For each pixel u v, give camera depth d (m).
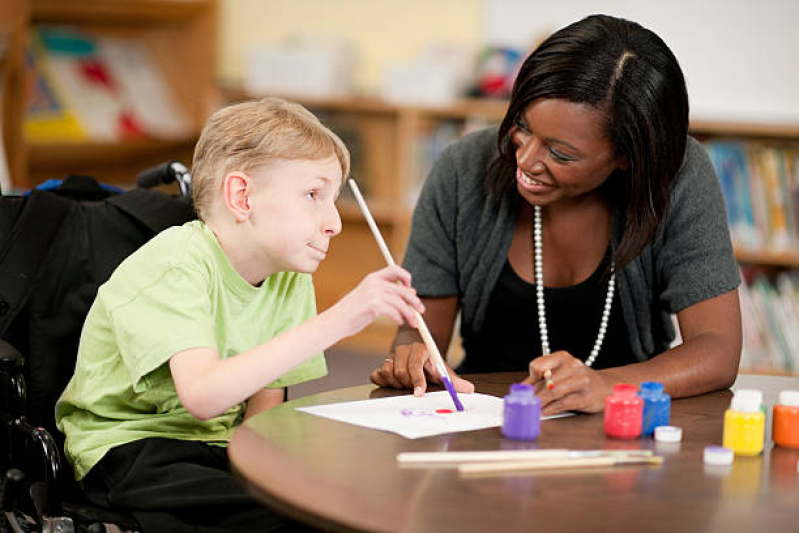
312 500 1.08
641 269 1.88
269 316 1.69
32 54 4.35
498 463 1.19
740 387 1.73
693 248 1.83
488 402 1.52
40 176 4.35
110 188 1.99
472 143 2.04
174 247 1.56
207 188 1.60
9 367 1.57
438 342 2.04
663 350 2.03
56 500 1.52
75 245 1.78
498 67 4.25
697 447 1.30
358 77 4.72
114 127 4.46
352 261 4.63
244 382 1.38
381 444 1.28
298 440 1.29
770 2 4.01
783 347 3.69
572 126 1.61
